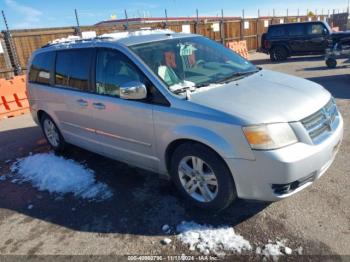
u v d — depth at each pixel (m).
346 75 10.08
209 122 2.91
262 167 2.73
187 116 3.06
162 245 2.90
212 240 2.89
